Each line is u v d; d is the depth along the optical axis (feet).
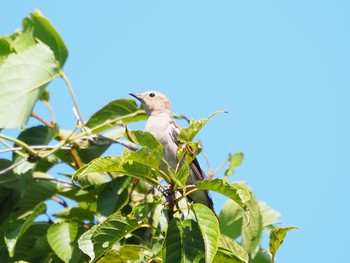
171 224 30.27
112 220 31.09
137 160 30.50
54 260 40.34
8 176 42.16
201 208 29.96
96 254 30.96
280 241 30.91
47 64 44.01
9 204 42.37
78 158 43.73
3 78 42.96
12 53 43.70
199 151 32.07
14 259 40.75
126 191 39.55
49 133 42.70
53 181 42.57
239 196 30.37
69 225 38.81
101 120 44.75
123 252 33.37
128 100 44.62
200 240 30.07
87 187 41.50
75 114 43.91
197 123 31.83
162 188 31.58
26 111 42.70
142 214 31.35
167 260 29.66
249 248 39.47
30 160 41.47
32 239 40.73
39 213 38.58
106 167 30.17
